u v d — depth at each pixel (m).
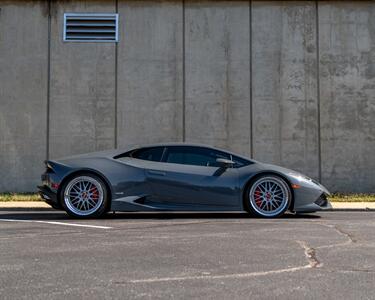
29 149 14.63
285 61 14.92
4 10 14.88
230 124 14.77
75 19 14.93
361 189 14.68
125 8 14.98
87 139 14.72
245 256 5.38
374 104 14.80
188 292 4.05
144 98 14.80
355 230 7.16
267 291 4.09
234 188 8.72
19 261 5.13
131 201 8.67
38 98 14.73
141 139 14.74
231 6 15.03
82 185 8.75
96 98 14.78
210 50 14.93
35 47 14.84
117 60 14.87
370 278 4.50
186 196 8.69
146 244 6.04
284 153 14.74
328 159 14.73
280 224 7.82
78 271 4.73
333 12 15.02
